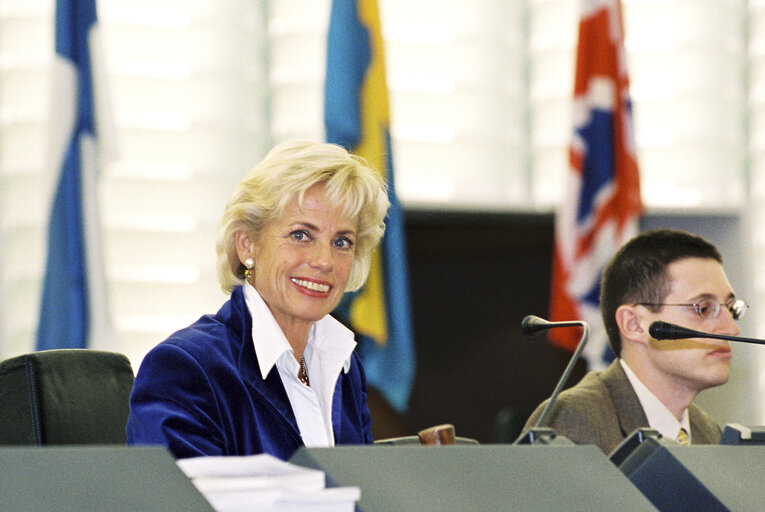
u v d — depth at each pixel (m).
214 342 4.09
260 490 1.87
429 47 11.27
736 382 12.12
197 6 10.37
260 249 4.36
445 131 11.25
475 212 11.52
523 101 11.59
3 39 9.71
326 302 4.33
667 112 12.12
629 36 12.07
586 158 10.62
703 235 12.50
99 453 1.86
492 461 2.28
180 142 10.23
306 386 4.33
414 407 11.88
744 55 12.44
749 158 12.39
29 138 9.70
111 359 4.68
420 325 12.01
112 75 9.99
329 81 9.84
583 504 2.21
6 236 9.57
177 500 1.79
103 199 9.94
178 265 10.16
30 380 4.29
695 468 2.46
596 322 10.39
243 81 10.48
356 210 4.35
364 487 2.05
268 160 4.36
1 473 1.73
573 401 4.88
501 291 12.24
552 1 11.67
